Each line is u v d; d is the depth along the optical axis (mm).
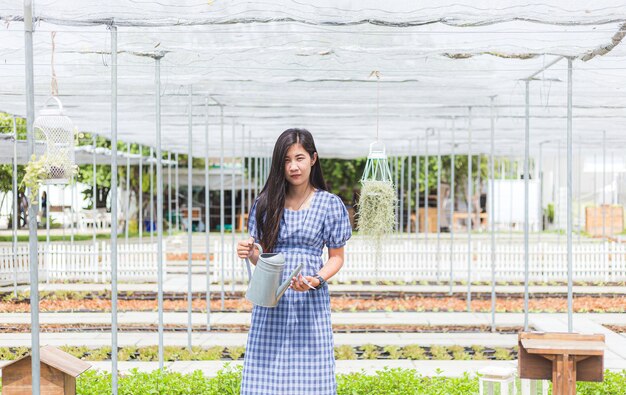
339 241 4551
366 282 16312
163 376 6465
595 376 4328
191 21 5758
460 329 11008
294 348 4402
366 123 14305
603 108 11250
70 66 7984
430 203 34719
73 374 4535
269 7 5473
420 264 16297
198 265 19922
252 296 4344
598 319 11812
